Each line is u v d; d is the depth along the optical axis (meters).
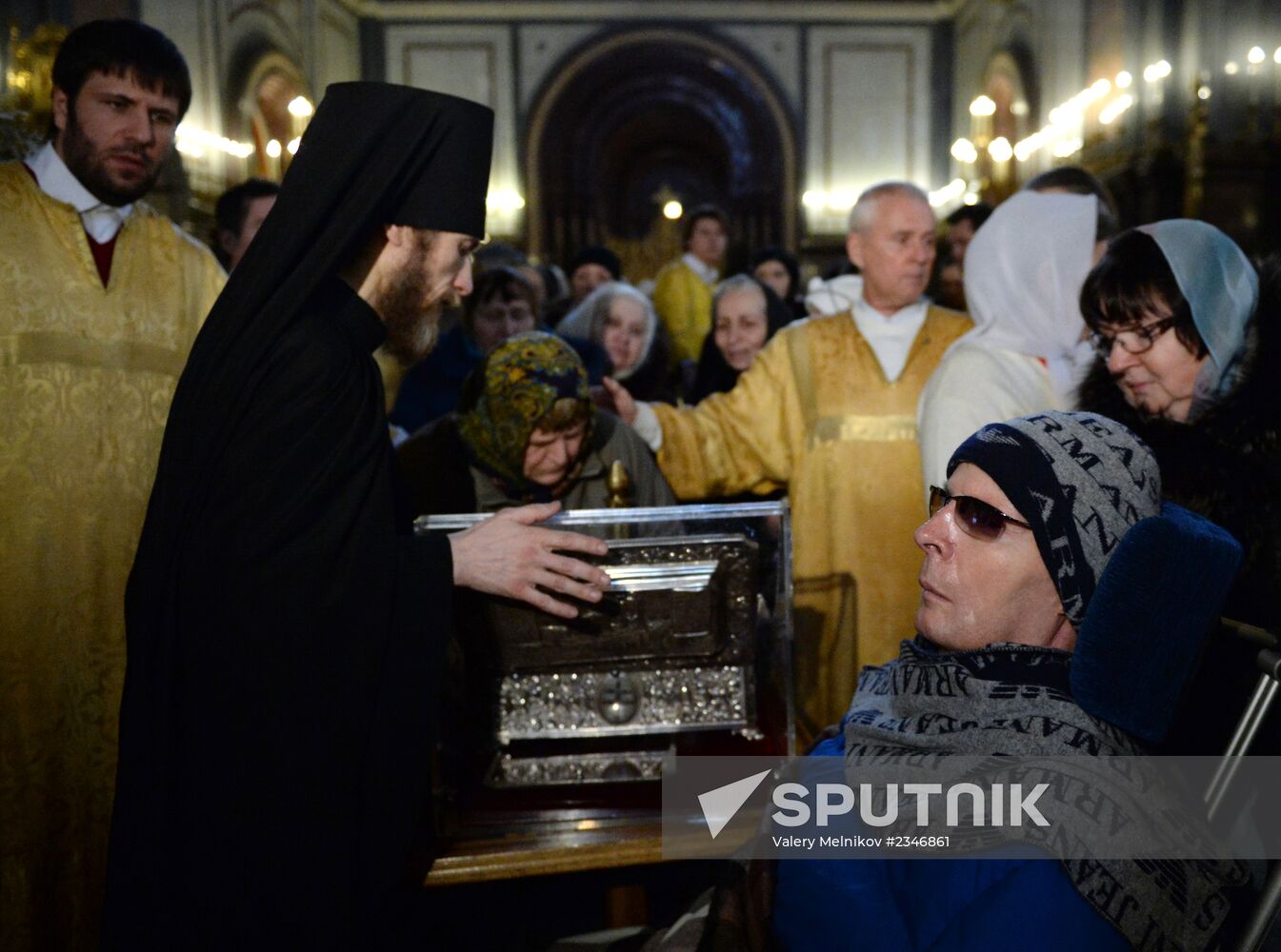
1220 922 0.91
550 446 1.92
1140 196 9.70
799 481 2.68
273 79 12.82
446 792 1.46
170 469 1.41
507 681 1.49
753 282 3.60
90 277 2.04
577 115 16.64
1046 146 12.55
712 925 1.05
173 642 1.37
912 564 2.61
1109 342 1.68
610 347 3.71
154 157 2.04
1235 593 1.48
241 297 1.42
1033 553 0.99
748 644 1.51
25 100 4.37
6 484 1.94
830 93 16.44
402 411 3.33
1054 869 0.88
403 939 1.61
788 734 1.52
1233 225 8.77
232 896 1.35
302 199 1.44
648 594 1.46
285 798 1.35
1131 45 10.23
